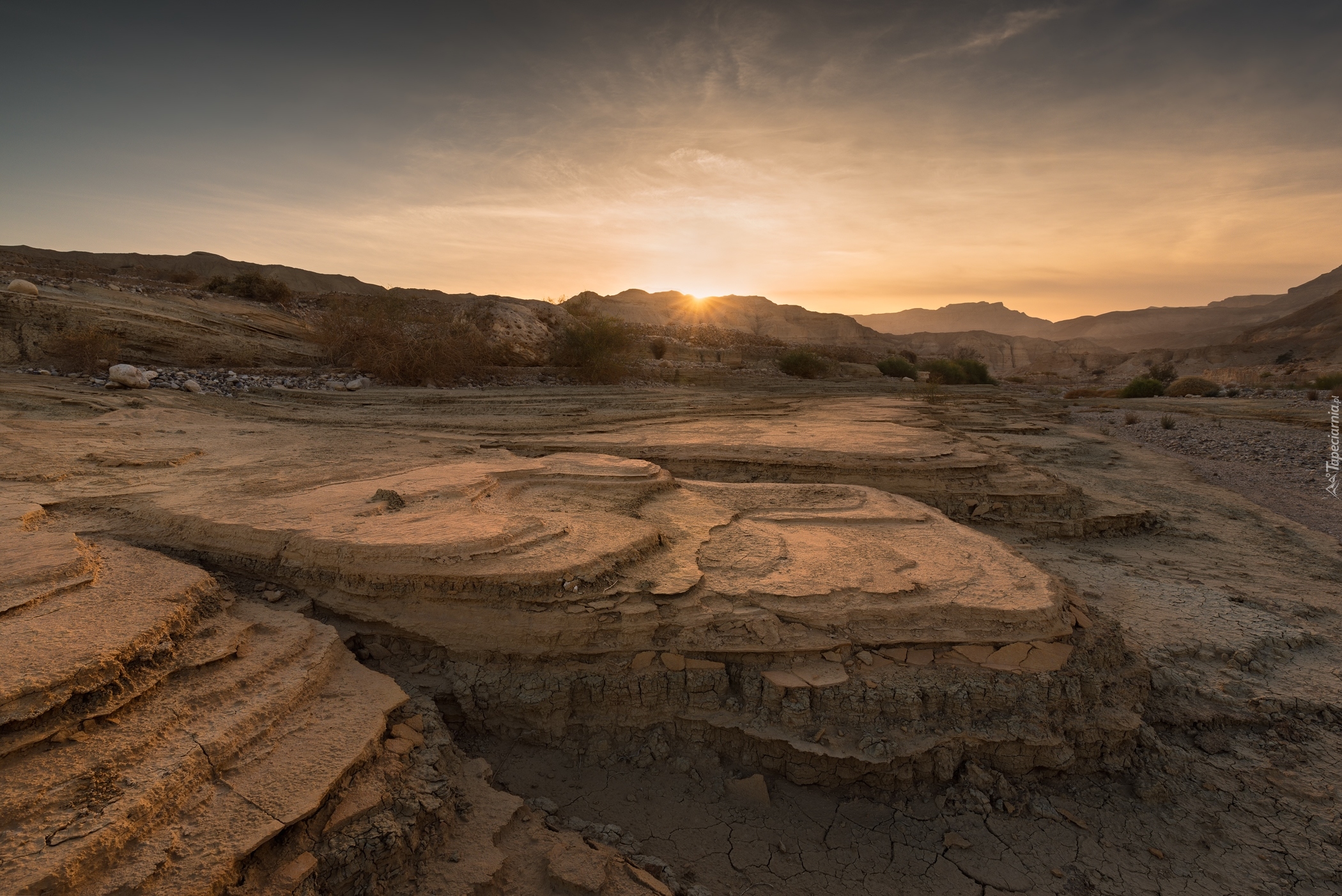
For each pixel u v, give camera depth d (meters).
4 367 15.79
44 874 2.13
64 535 4.54
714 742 4.21
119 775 2.57
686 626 4.37
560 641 4.22
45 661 2.84
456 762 3.65
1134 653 5.16
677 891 3.33
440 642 4.25
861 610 4.52
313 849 2.67
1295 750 4.74
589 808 3.82
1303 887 3.64
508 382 25.09
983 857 3.71
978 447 11.27
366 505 5.65
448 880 2.89
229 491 6.27
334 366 22.67
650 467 7.71
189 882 2.31
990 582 4.95
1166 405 28.73
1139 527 9.44
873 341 145.25
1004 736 4.11
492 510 5.70
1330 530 9.95
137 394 14.20
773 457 9.93
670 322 108.75
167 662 3.22
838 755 3.95
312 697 3.45
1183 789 4.32
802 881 3.53
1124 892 3.57
